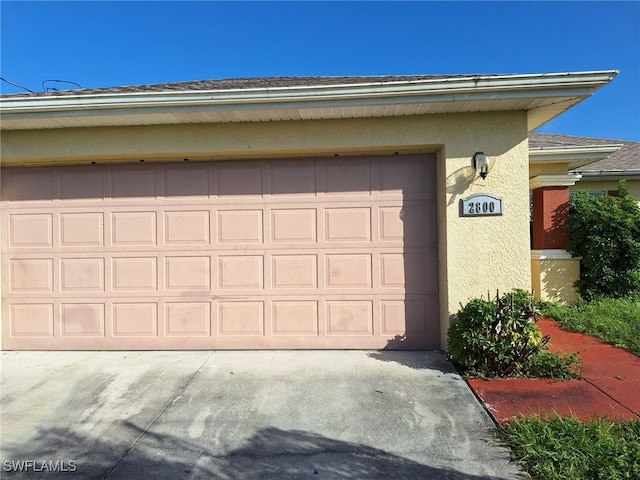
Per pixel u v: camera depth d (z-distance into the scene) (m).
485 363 4.53
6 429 3.59
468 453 3.10
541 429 3.28
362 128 5.23
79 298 5.67
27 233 5.71
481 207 5.09
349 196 5.53
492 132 5.11
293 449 3.20
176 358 5.26
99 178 5.67
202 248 5.61
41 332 5.69
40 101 4.81
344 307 5.52
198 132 5.33
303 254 5.56
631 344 5.46
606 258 7.80
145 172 5.66
